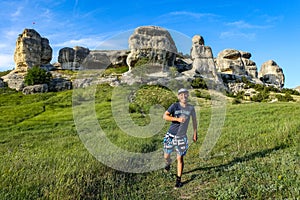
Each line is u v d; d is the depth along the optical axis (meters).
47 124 18.48
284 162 5.35
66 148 9.25
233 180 4.95
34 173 5.17
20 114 23.47
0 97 34.53
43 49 52.59
